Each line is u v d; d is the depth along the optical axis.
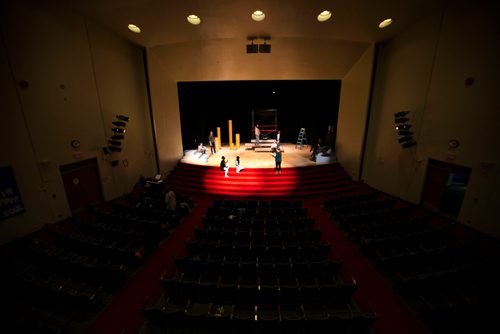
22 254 5.96
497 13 7.00
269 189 11.88
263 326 4.07
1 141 7.00
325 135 18.97
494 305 4.12
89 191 9.95
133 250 6.68
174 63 12.90
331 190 11.91
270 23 9.48
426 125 9.46
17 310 4.90
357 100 12.46
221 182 12.45
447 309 4.13
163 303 5.21
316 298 4.86
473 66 7.70
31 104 7.66
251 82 17.95
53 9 8.05
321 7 8.38
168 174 14.01
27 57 7.46
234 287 4.72
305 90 18.34
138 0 8.08
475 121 7.76
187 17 9.14
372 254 6.77
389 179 11.48
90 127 9.70
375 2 8.05
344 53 11.75
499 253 6.79
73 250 6.50
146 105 12.74
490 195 7.51
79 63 9.06
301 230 7.16
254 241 6.95
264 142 18.27
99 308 5.07
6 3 6.88
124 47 11.09
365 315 3.99
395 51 10.56
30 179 7.78
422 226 7.55
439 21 8.57
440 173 9.14
